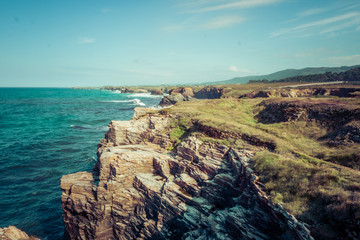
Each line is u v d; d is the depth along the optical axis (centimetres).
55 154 4497
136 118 3800
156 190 2084
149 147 2892
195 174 2084
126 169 2295
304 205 1183
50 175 3562
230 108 4012
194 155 2256
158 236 1911
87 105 13588
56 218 2592
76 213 2236
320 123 2633
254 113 3753
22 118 8731
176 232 1847
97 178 2423
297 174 1429
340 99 3173
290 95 7062
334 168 1480
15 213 2620
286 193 1323
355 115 2384
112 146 3100
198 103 4416
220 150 2197
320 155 1864
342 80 14088
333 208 1033
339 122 2467
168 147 2831
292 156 1811
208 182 1909
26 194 3020
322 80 15350
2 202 2809
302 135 2527
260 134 2308
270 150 2030
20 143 5216
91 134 6244
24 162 4044
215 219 1627
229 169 1928
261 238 1281
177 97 12200
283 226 1211
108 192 2175
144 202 2156
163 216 1947
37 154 4475
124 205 2186
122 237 2141
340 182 1259
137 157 2391
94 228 2141
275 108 3462
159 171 2373
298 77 18375
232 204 1714
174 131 3034
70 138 5756
